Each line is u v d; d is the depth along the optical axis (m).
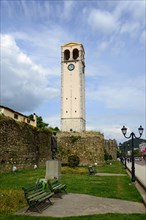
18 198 13.41
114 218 10.46
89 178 25.53
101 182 22.44
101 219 10.29
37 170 33.69
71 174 29.44
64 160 54.97
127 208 12.69
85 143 56.38
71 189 17.97
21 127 34.22
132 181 22.81
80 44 89.50
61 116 85.31
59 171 23.45
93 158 55.84
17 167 32.16
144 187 19.39
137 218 10.55
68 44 90.38
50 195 12.89
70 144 56.28
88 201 14.15
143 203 13.91
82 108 86.56
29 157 36.28
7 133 30.17
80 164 54.66
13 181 20.98
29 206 11.52
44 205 12.81
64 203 13.52
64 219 10.22
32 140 37.91
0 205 11.95
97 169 42.19
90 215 10.97
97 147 56.97
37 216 10.62
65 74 88.06
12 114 41.47
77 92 86.38
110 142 105.88
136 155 143.00
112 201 14.30
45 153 43.25
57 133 56.78
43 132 43.06
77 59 88.44
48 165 23.14
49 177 23.02
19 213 11.12
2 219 9.99
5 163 29.19
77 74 87.50
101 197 15.38
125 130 24.55
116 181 23.94
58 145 55.81
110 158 92.50
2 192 14.70
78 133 56.97
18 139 33.03
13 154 31.30
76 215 11.07
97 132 58.34
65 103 86.00
